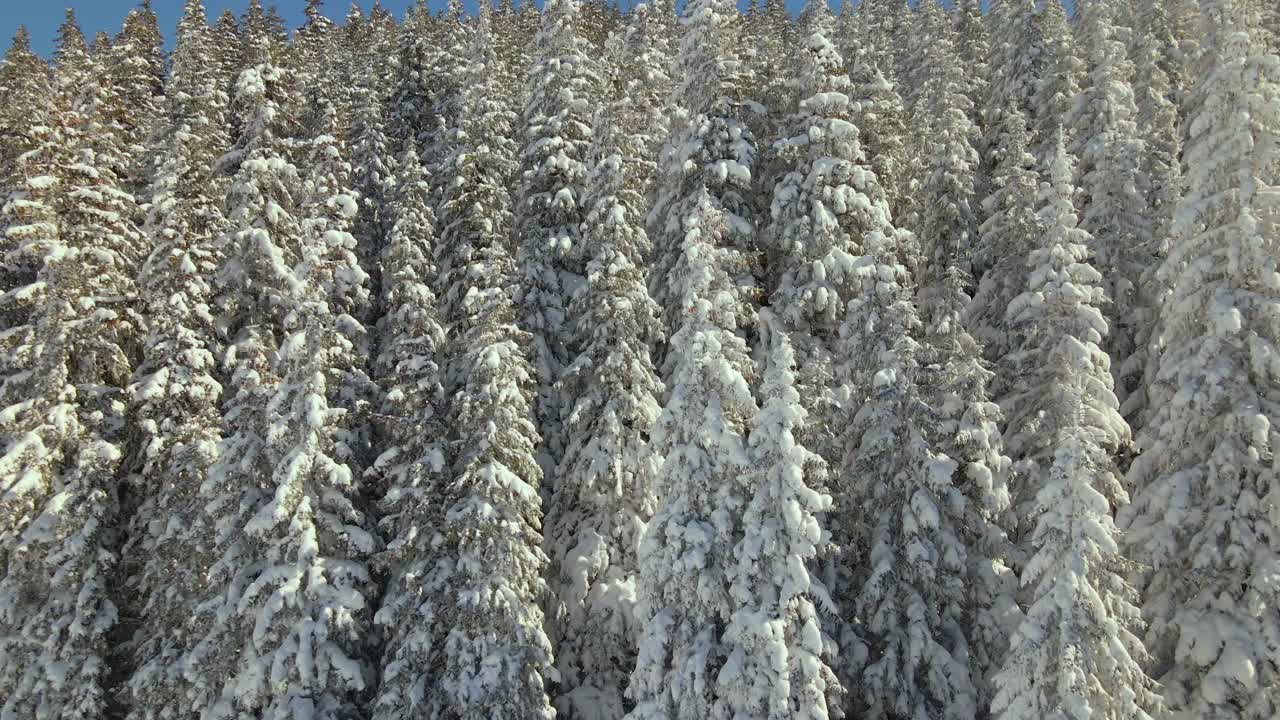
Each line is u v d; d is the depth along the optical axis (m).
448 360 23.17
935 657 17.69
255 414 20.64
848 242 23.28
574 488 22.55
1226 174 19.72
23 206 22.91
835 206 23.23
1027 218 25.09
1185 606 18.36
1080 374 20.08
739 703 16.08
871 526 19.75
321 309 20.11
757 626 15.89
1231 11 20.56
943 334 21.42
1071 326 20.84
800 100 25.84
